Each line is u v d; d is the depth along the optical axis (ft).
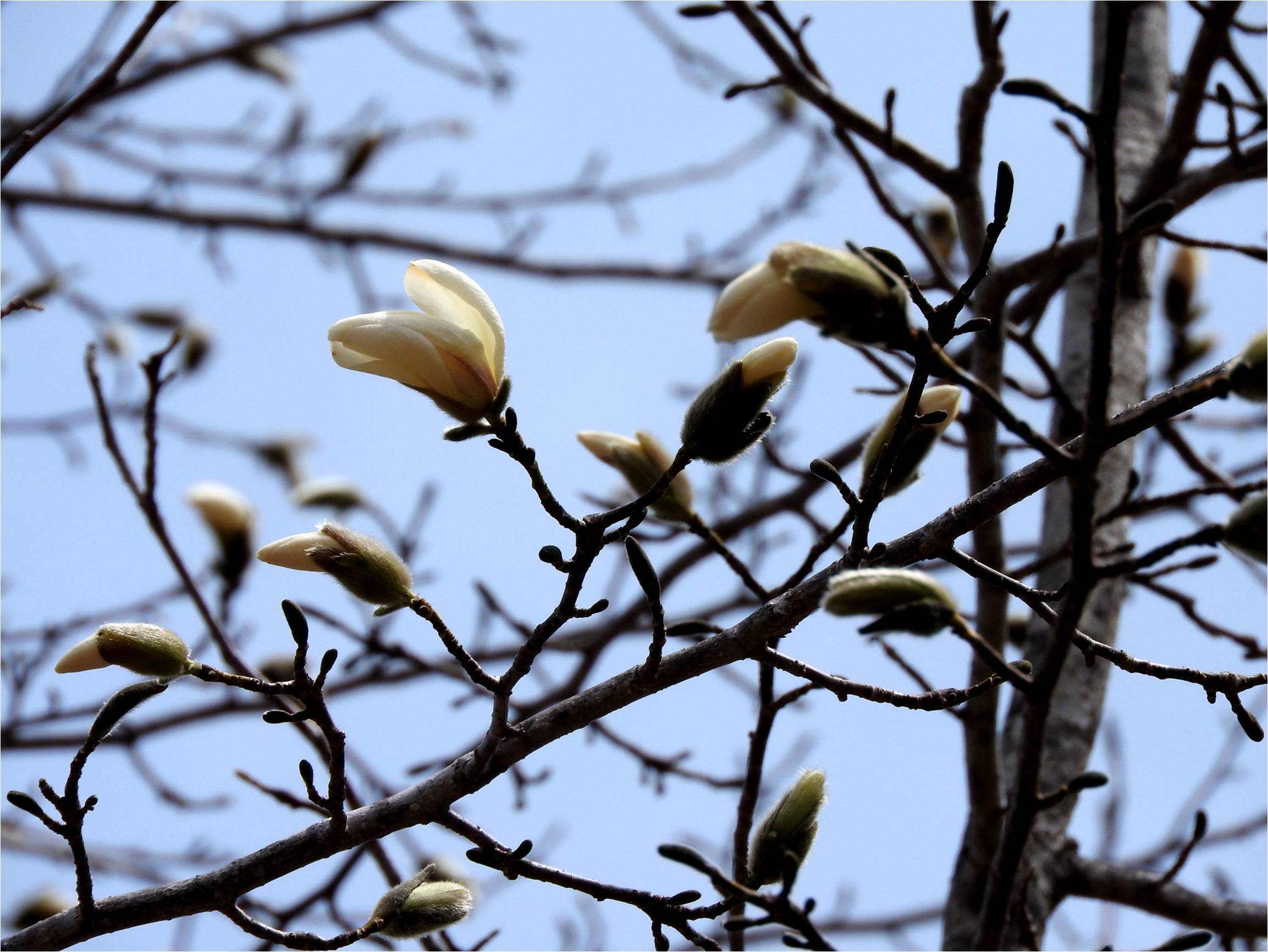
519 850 8.32
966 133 9.27
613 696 8.30
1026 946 8.98
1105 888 9.14
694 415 8.23
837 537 8.63
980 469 9.22
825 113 9.34
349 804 9.05
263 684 8.25
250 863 8.29
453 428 8.20
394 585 8.28
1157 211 7.87
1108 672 9.38
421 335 8.18
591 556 8.21
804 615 8.25
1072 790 8.03
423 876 8.37
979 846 9.13
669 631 8.59
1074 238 9.52
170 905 8.27
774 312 8.09
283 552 8.27
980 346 9.28
